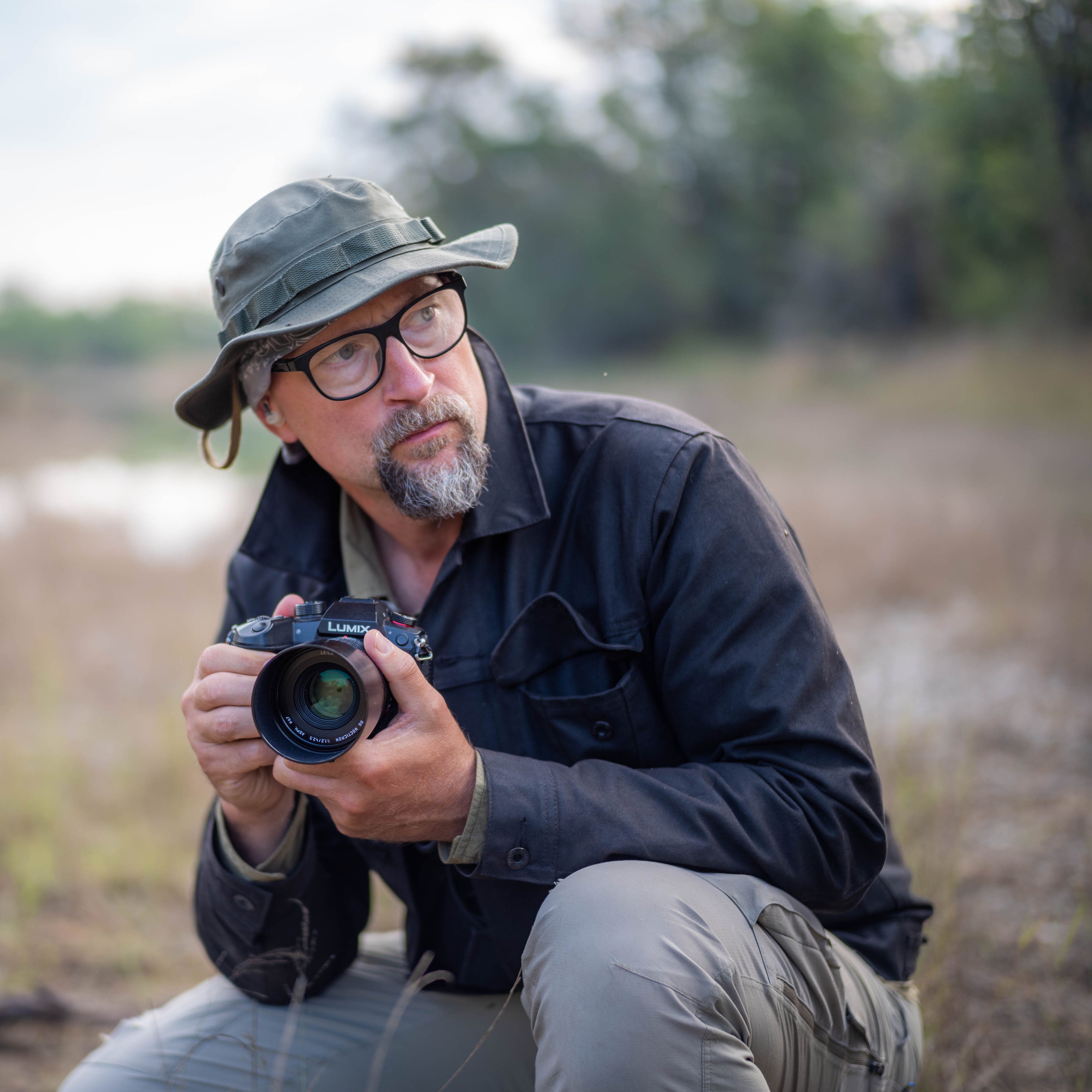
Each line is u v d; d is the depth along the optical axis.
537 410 1.60
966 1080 1.69
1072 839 2.48
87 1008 2.20
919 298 25.41
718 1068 1.12
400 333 1.43
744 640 1.35
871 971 1.45
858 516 6.53
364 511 1.66
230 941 1.51
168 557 7.44
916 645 4.21
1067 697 3.33
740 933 1.20
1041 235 13.49
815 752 1.31
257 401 1.54
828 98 40.88
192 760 3.43
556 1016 1.14
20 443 26.39
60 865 2.87
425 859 1.52
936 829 2.28
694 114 45.09
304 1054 1.47
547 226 44.53
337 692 1.24
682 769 1.34
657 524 1.42
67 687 4.52
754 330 43.41
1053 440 10.32
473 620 1.49
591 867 1.24
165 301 58.41
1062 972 2.02
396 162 47.53
